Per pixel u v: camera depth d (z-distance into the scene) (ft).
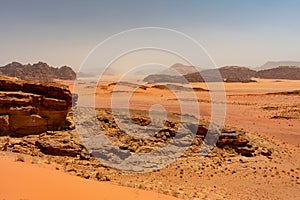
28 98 90.58
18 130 88.63
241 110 214.69
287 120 183.52
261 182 85.15
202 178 84.28
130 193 47.93
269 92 336.70
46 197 40.14
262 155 107.76
